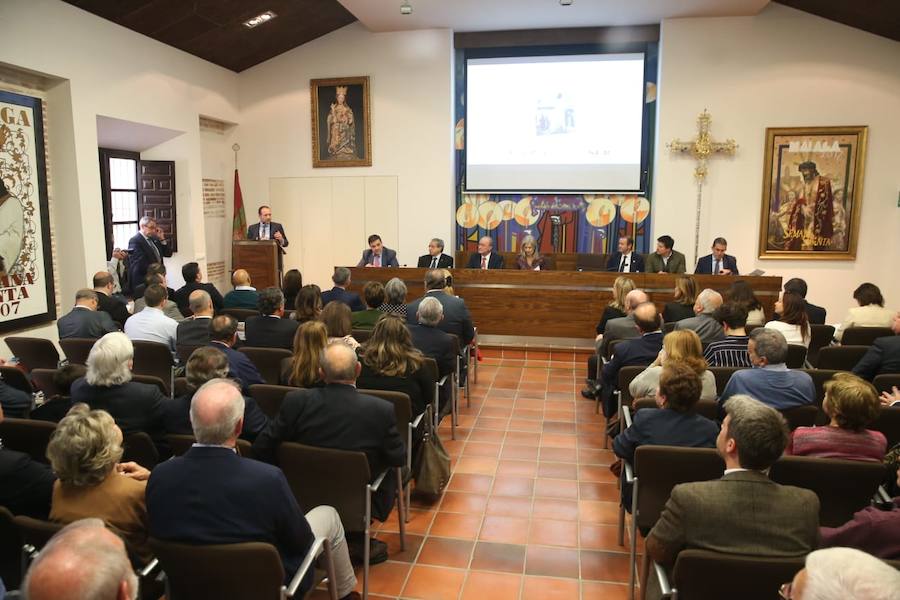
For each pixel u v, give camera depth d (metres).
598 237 8.99
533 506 3.61
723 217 8.33
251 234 8.41
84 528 1.24
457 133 9.11
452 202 9.05
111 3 6.29
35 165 5.87
